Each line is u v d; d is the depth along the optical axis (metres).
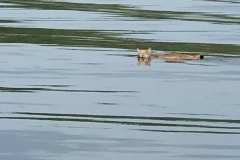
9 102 79.81
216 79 89.25
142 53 97.88
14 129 72.19
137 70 92.56
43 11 133.75
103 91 83.94
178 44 107.56
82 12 133.38
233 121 75.25
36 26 118.56
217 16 132.88
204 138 70.75
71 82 87.06
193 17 130.88
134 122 74.44
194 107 79.12
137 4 145.00
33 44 106.44
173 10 138.38
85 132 71.75
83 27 118.56
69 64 94.81
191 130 72.69
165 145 69.06
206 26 122.50
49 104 79.25
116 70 92.31
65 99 80.88
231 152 67.56
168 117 75.94
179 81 88.12
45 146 68.38
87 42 108.06
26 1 144.50
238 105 79.94
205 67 94.69
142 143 69.44
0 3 141.88
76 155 66.62
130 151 67.56
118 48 104.50
